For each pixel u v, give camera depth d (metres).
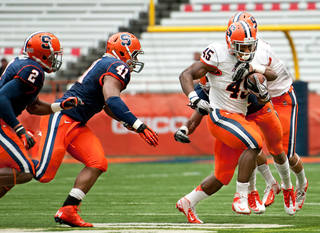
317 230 11.16
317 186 22.33
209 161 35.69
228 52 12.59
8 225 12.39
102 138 40.00
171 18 53.75
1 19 55.50
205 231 10.84
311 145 38.66
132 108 39.94
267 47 14.77
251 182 14.19
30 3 56.03
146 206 16.47
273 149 14.28
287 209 14.47
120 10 54.72
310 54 49.62
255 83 12.38
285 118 15.72
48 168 12.17
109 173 28.97
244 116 13.28
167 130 39.56
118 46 13.05
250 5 52.50
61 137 12.43
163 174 28.25
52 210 15.59
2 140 11.56
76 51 52.62
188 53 51.44
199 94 14.99
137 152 39.75
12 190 21.64
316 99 39.06
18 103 11.73
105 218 13.80
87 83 12.79
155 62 51.12
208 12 53.19
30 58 12.10
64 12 55.38
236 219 13.66
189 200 13.05
